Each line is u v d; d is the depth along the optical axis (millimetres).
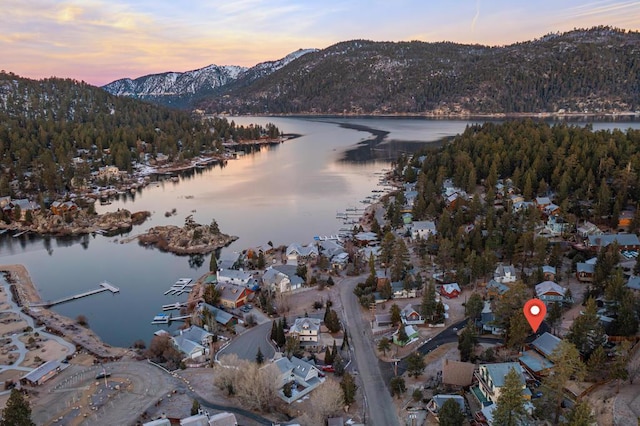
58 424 80938
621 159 199125
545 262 137250
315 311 121812
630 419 71312
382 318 112750
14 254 177000
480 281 132250
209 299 125688
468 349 93875
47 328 117375
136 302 134125
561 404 77312
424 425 77875
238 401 86375
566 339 86062
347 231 188250
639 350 90312
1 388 92062
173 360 100562
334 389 81000
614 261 125750
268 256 160750
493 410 73562
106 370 98000
